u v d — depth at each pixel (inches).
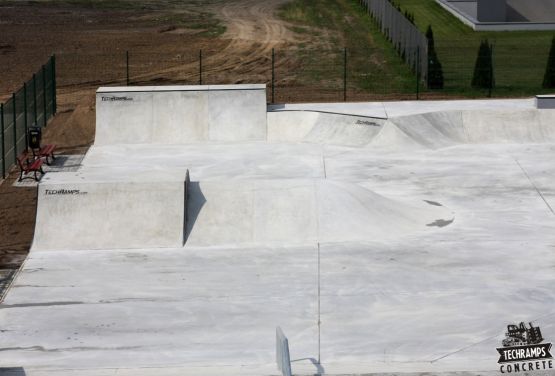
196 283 960.3
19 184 1310.3
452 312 877.2
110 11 2950.3
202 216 1097.4
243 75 2030.0
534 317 860.6
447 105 1604.3
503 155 1414.9
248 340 831.7
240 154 1423.5
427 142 1472.7
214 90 1534.2
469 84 1918.1
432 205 1186.6
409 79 1977.1
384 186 1274.6
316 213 1100.5
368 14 2923.2
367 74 2037.4
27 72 2042.3
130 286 955.3
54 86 1715.1
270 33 2559.1
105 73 2047.2
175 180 1101.7
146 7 3048.7
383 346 812.6
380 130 1482.5
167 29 2600.9
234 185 1125.1
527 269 976.3
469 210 1172.5
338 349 808.9
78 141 1530.5
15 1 3129.9
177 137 1505.9
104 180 1108.5
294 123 1531.7
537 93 1827.0
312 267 995.9
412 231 1099.9
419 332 837.2
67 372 770.8
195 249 1052.5
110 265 1011.3
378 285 944.3
